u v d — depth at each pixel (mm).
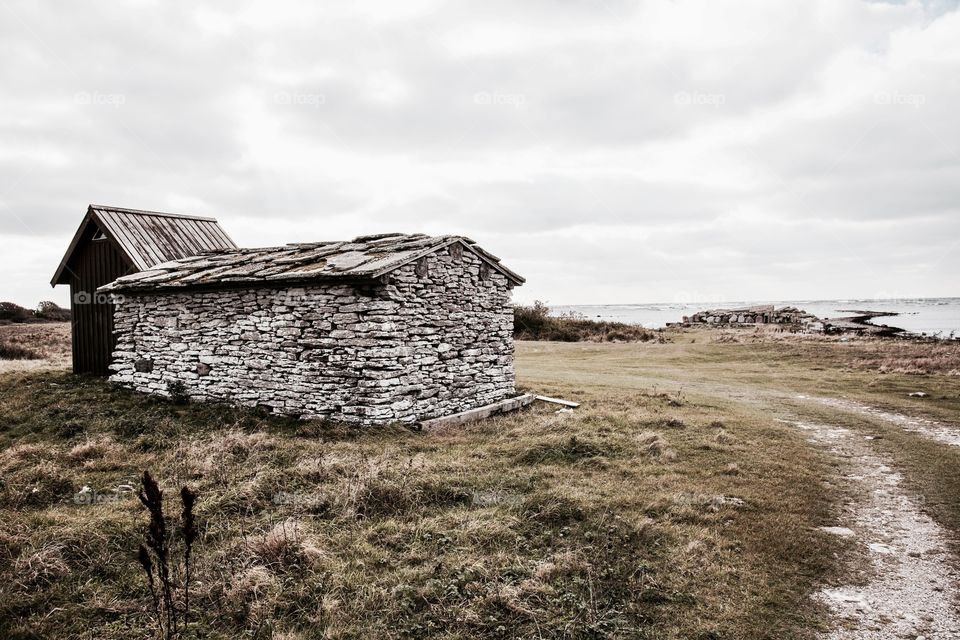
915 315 119250
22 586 5938
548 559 6793
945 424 15109
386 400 12320
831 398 19203
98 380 17562
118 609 5695
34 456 10227
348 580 6215
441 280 14094
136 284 15828
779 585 6410
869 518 8484
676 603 6023
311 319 13102
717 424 14047
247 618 5633
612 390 19094
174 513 7664
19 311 50312
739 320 64312
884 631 5594
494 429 13086
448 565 6582
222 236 22109
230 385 14531
